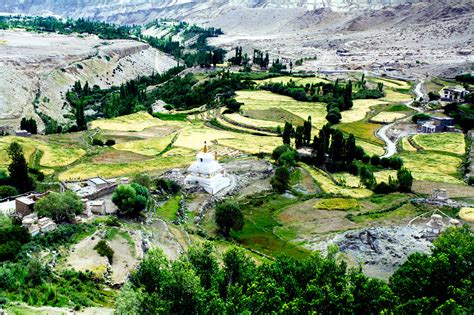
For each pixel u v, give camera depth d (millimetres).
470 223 113438
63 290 66250
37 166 152125
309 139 191375
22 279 65375
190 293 57625
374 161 176250
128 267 79125
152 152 177875
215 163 145875
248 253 98250
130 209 109562
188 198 134750
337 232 110000
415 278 67188
